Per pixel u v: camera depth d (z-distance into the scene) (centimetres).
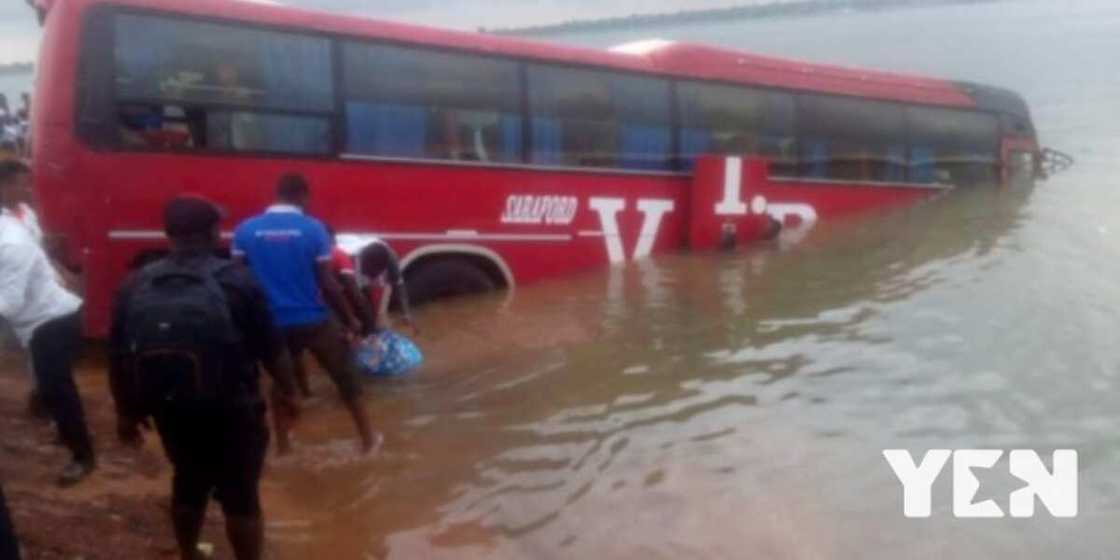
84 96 980
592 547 648
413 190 1177
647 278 1347
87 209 984
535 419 870
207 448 566
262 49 1075
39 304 685
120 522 651
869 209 1670
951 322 1119
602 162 1344
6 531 496
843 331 1099
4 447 754
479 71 1230
